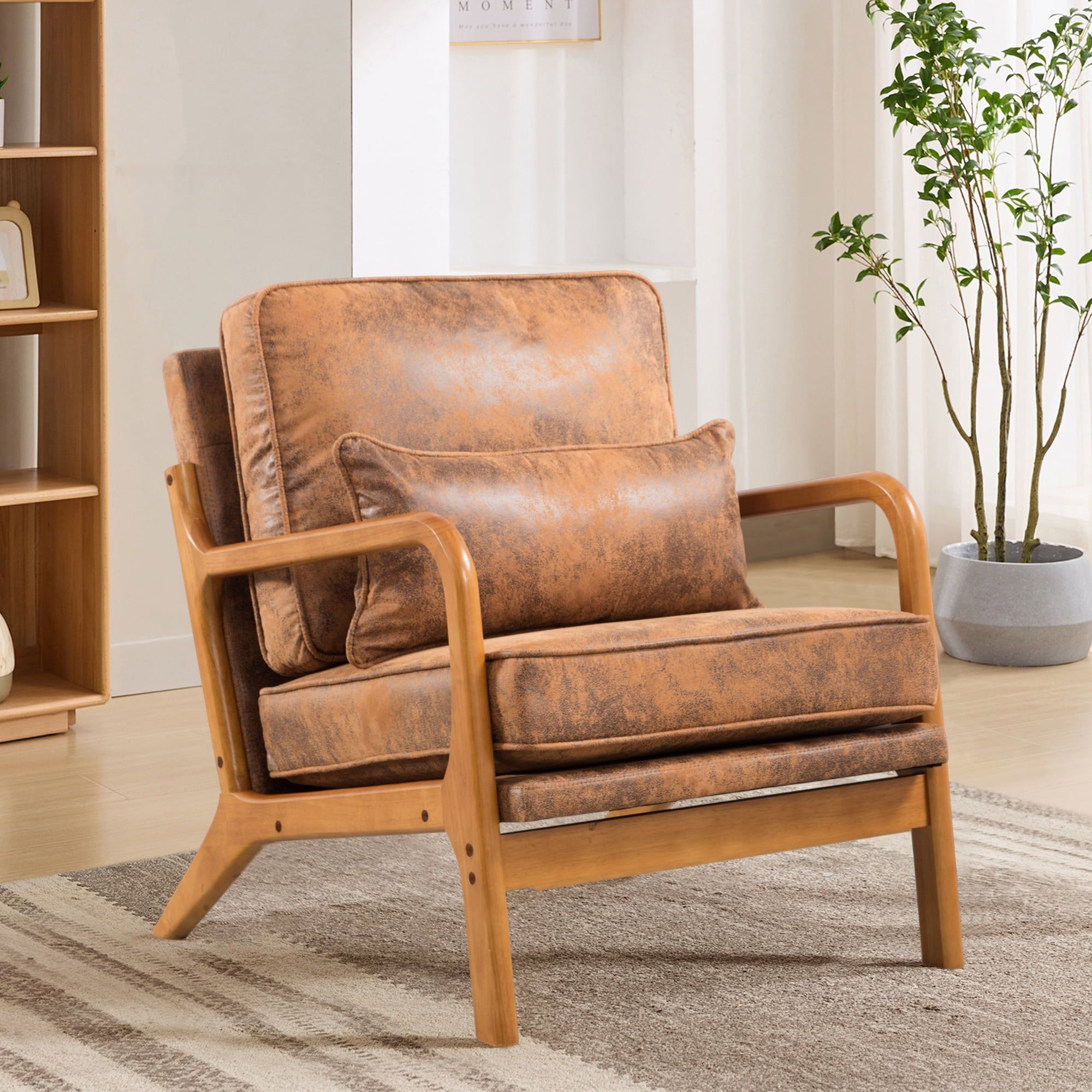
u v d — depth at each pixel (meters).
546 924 2.93
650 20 6.15
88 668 4.30
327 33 4.68
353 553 2.45
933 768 2.64
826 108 6.33
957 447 6.02
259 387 2.73
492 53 6.12
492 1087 2.25
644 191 6.30
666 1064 2.32
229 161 4.59
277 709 2.68
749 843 2.48
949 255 5.64
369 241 5.09
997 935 2.83
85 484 4.17
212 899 2.79
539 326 2.95
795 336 6.39
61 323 4.26
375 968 2.73
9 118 4.36
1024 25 5.52
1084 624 4.78
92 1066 2.34
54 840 3.42
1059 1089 2.23
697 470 2.85
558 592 2.62
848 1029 2.44
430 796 2.38
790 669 2.43
